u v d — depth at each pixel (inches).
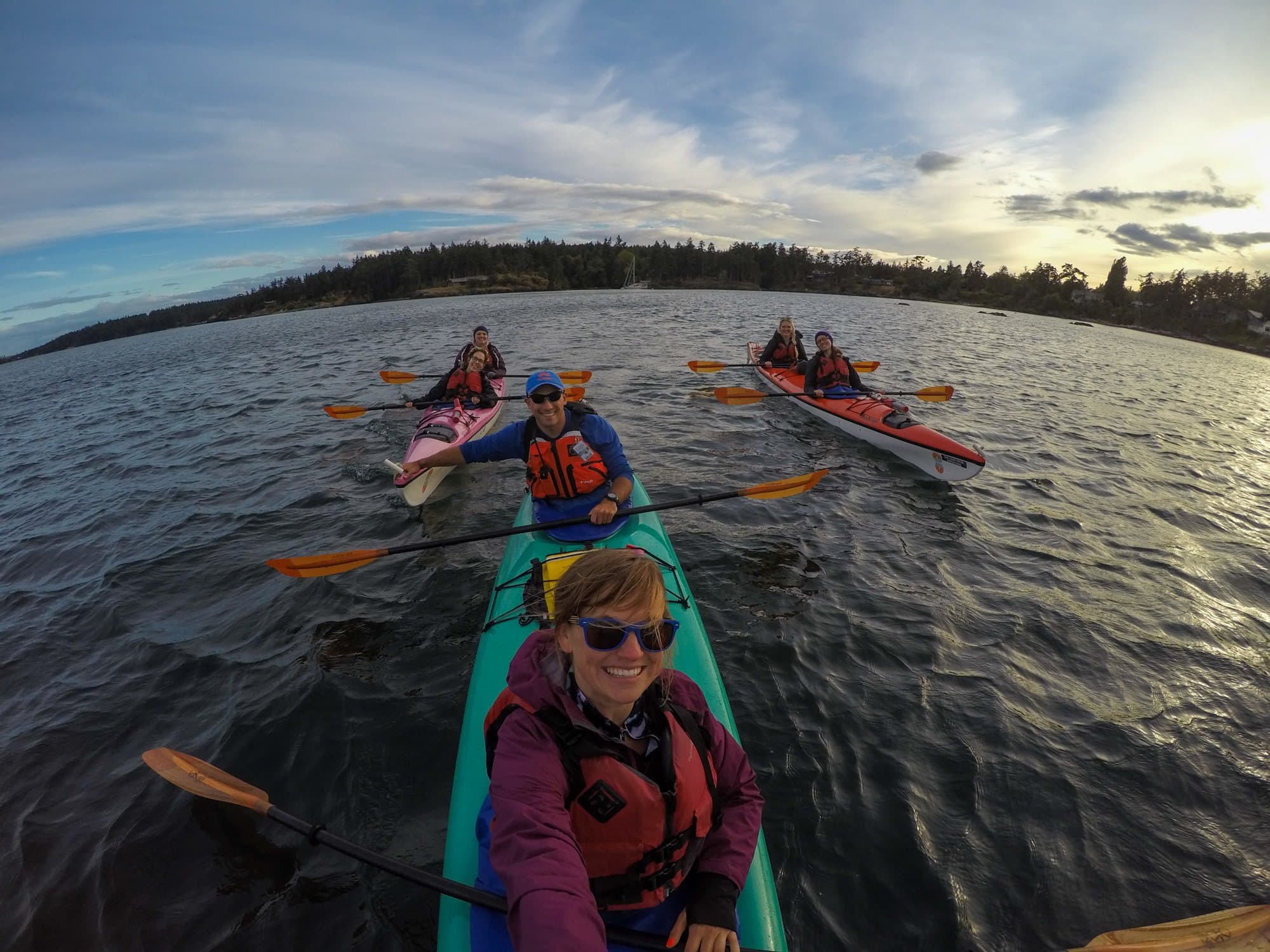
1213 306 3026.6
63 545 253.0
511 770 52.1
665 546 177.0
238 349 1045.2
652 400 446.3
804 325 1125.1
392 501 270.5
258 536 245.0
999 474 310.5
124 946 99.3
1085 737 140.9
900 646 169.9
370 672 161.5
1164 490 299.0
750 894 85.0
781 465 306.3
